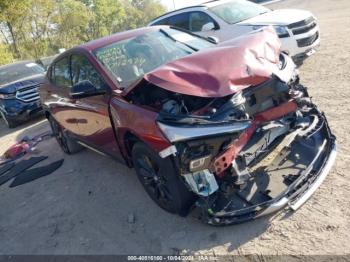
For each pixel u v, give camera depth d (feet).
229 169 10.25
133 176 15.94
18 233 14.08
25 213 15.49
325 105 18.22
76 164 19.22
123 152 13.55
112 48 14.92
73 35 125.08
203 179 10.21
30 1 90.79
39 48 100.58
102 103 13.57
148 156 11.68
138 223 12.50
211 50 11.34
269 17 27.30
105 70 13.92
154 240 11.43
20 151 23.39
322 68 25.31
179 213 11.55
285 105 11.17
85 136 16.63
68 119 17.76
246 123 9.70
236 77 10.09
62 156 21.06
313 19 26.63
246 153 10.37
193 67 10.44
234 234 10.68
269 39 12.23
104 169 17.51
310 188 11.02
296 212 10.83
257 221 10.88
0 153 24.88
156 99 11.39
